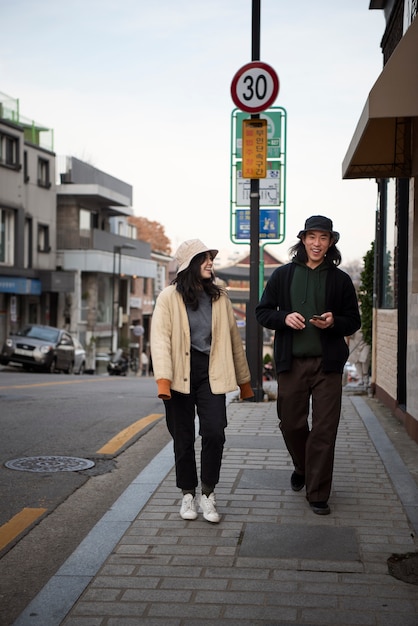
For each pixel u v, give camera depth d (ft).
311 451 16.71
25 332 91.40
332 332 16.66
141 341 196.85
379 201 36.83
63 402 38.27
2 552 15.07
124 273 166.71
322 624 11.26
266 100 34.01
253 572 13.28
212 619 11.45
